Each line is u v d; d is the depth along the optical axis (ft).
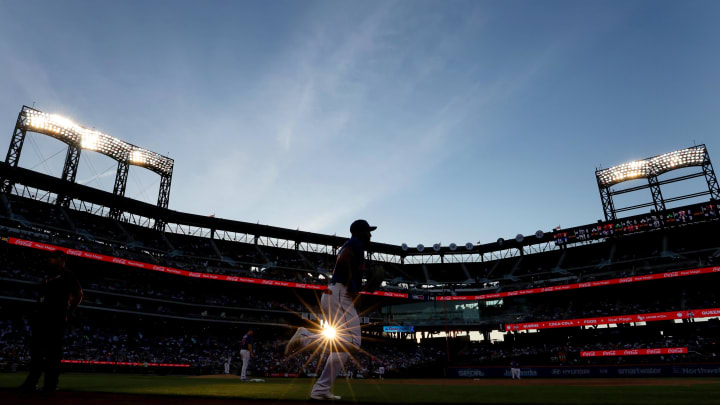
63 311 20.52
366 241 17.88
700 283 169.17
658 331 166.30
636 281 166.09
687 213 169.89
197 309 181.57
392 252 233.35
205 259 195.21
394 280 223.51
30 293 140.46
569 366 133.49
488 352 186.09
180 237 200.23
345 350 16.01
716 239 176.55
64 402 14.75
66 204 172.45
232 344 182.29
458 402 15.31
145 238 191.42
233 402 15.31
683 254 177.68
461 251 231.91
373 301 214.28
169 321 170.40
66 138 176.96
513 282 216.13
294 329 196.75
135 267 158.30
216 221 198.90
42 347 19.76
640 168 199.11
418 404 14.42
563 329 186.60
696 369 114.73
